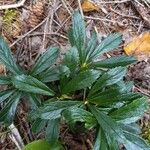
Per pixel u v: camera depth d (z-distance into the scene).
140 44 0.29
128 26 0.30
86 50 0.24
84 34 0.24
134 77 0.28
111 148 0.20
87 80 0.22
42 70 0.24
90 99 0.22
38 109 0.22
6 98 0.24
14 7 0.29
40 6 0.30
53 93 0.23
